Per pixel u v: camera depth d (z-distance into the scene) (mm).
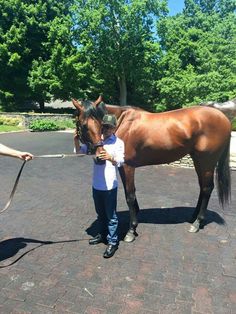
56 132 21172
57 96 30875
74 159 10797
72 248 4363
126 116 4605
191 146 4773
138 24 31062
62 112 31953
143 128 4578
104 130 3943
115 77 33812
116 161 3943
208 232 4922
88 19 30250
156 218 5469
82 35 30375
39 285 3504
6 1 29109
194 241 4613
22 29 29062
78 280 3605
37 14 30453
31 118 24328
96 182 4121
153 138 4598
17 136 18359
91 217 5469
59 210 5797
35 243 4504
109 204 4113
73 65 28453
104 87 33562
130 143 4574
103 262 4004
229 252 4297
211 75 26562
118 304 3201
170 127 4621
